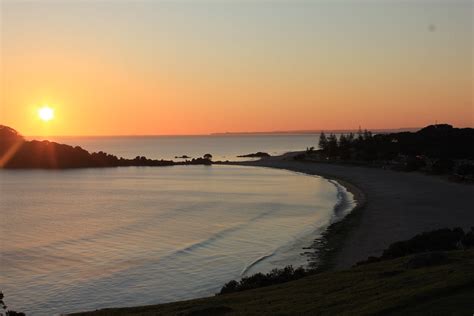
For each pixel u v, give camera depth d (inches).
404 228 2207.2
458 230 1692.9
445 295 770.8
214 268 1729.8
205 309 925.2
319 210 3171.8
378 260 1453.0
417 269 1037.8
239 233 2385.6
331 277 1109.1
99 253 1995.6
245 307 919.7
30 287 1539.1
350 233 2162.9
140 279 1614.2
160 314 966.4
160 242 2206.0
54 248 2102.6
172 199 4005.9
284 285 1114.1
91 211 3309.5
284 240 2160.4
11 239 2309.3
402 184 4338.1
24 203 3806.6
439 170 5064.0
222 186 5152.6
